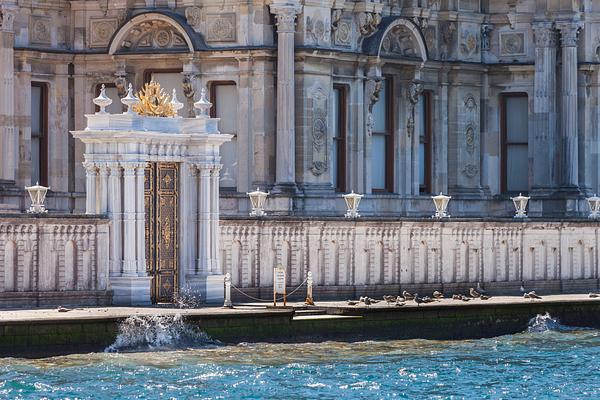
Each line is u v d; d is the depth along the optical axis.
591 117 130.50
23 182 115.94
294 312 89.75
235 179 116.25
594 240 112.44
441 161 128.25
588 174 130.12
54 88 117.81
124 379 77.62
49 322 80.81
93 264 88.62
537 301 99.62
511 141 131.12
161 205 90.62
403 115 124.44
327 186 117.38
